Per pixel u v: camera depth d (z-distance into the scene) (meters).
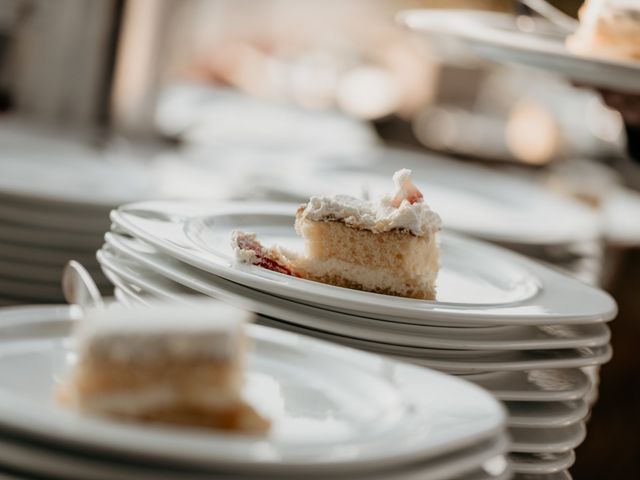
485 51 0.87
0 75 1.35
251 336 0.60
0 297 0.87
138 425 0.51
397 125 2.14
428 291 0.75
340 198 0.76
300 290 0.63
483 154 2.08
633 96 1.02
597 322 0.68
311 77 2.08
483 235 0.98
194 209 0.78
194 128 1.49
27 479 0.48
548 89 2.47
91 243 0.87
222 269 0.65
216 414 0.52
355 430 0.53
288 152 1.40
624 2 0.93
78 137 1.20
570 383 0.68
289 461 0.48
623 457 1.59
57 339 0.59
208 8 1.88
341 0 2.17
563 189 1.37
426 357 0.65
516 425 0.64
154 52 1.40
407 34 2.30
